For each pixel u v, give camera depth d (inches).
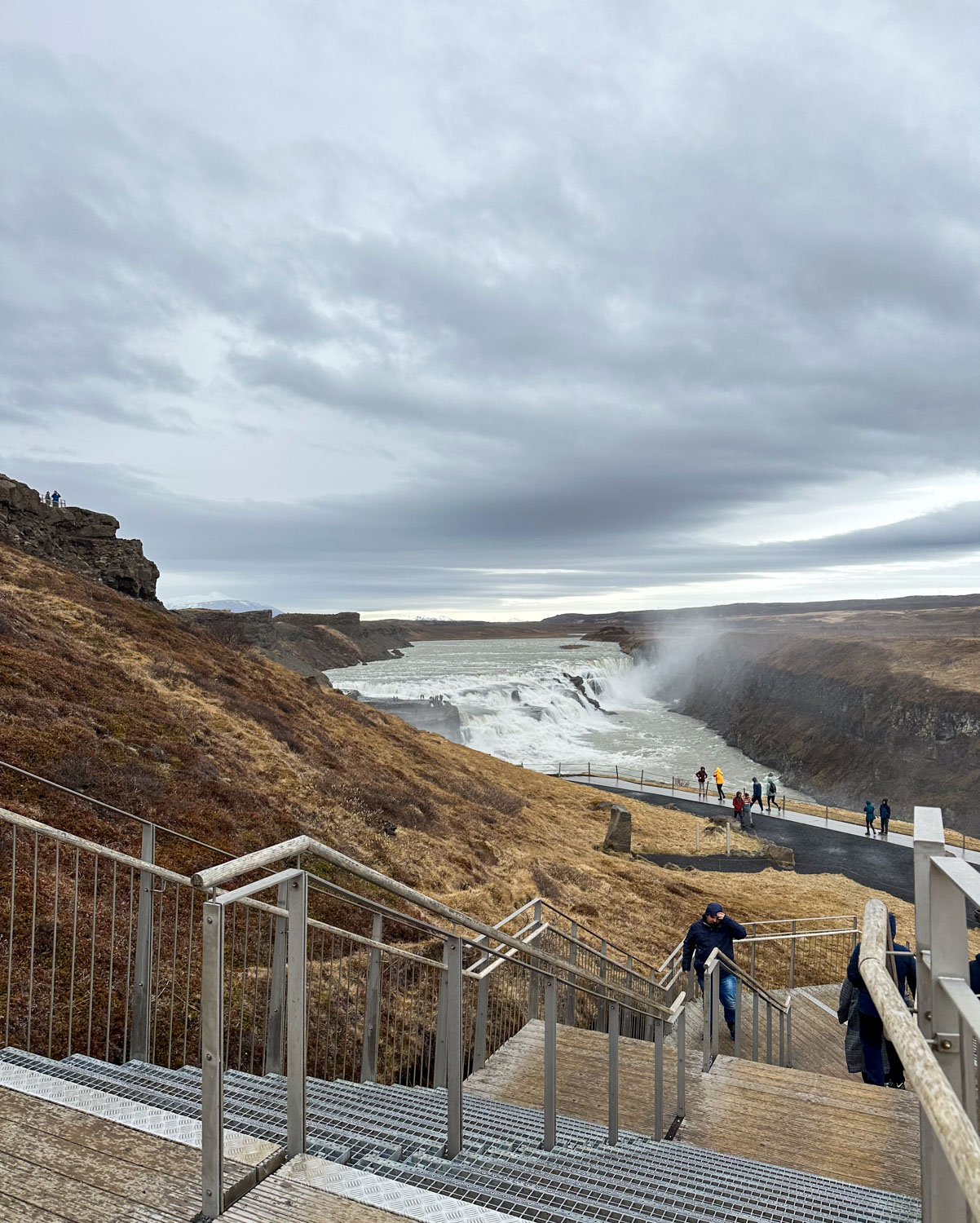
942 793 2534.5
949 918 72.1
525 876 808.9
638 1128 257.4
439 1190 112.6
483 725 2859.3
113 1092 135.0
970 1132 39.4
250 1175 97.4
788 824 1517.0
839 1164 236.7
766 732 3467.0
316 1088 188.5
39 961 288.7
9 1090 117.1
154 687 882.1
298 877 111.3
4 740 550.6
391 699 2783.0
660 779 2295.8
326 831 694.5
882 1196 179.9
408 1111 186.4
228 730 852.6
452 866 762.2
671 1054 331.3
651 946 716.0
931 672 3043.8
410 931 522.9
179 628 1280.8
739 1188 169.0
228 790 659.4
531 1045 327.9
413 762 1253.1
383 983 361.4
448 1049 148.5
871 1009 287.7
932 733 2721.5
